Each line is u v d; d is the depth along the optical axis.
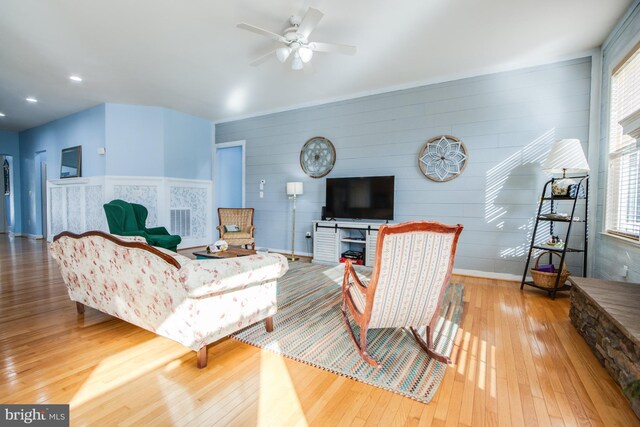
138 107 5.59
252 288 2.11
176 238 4.31
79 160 5.98
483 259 4.02
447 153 4.18
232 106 5.64
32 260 4.77
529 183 3.75
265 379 1.73
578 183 3.20
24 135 7.71
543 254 3.52
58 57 3.71
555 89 3.61
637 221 2.56
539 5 2.67
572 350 2.08
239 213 5.68
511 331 2.38
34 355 1.96
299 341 2.19
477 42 3.29
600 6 2.67
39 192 7.39
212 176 6.69
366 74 4.14
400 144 4.54
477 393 1.62
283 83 4.50
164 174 5.75
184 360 1.92
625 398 1.57
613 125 3.05
